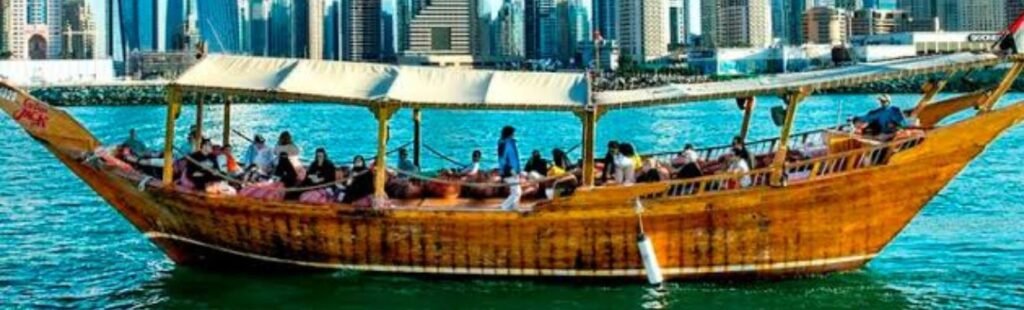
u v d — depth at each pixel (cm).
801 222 1917
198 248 2122
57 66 19575
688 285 1981
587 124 1903
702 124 9125
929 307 1917
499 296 1945
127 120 11188
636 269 1958
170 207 2067
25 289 2136
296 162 2222
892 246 2477
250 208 1998
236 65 2017
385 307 1891
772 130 8044
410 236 1964
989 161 4797
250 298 1980
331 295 1964
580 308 1872
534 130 8488
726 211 1897
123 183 2089
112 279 2216
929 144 1898
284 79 1938
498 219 1919
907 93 14500
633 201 1881
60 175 4544
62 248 2598
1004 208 3169
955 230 2730
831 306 1900
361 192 2022
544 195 2038
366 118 11069
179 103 2094
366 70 2025
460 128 8906
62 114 2119
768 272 1970
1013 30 1900
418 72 2005
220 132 8206
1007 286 2083
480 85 1966
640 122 9588
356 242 1991
